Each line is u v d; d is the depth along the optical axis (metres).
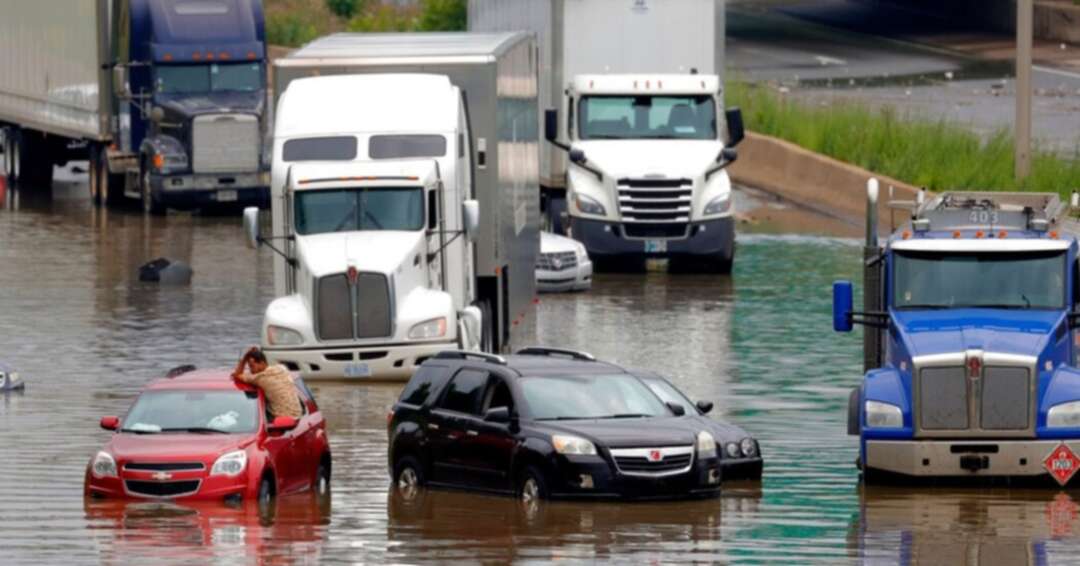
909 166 177.62
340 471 84.50
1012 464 79.31
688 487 76.94
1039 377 79.75
